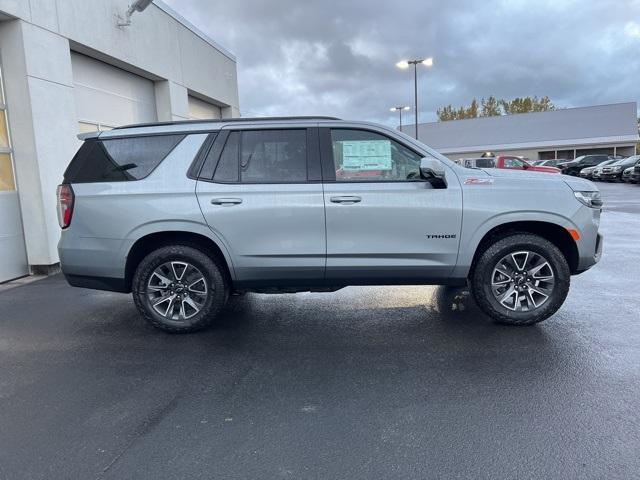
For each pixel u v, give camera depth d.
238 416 3.19
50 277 7.45
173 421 3.14
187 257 4.59
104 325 5.09
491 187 4.43
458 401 3.30
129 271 4.70
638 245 8.91
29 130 7.24
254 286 4.65
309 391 3.52
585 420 3.02
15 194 7.38
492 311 4.60
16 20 7.01
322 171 4.48
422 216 4.39
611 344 4.21
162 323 4.68
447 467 2.60
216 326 4.97
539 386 3.48
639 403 3.21
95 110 9.45
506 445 2.78
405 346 4.31
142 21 10.34
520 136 58.25
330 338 4.57
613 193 20.19
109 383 3.72
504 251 4.50
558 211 4.40
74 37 8.13
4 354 4.34
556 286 4.52
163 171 4.55
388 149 4.50
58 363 4.11
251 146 4.56
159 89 11.59
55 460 2.74
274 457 2.73
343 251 4.45
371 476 2.54
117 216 4.50
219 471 2.62
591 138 54.47
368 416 3.14
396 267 4.48
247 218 4.44
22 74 7.11
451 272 4.52
